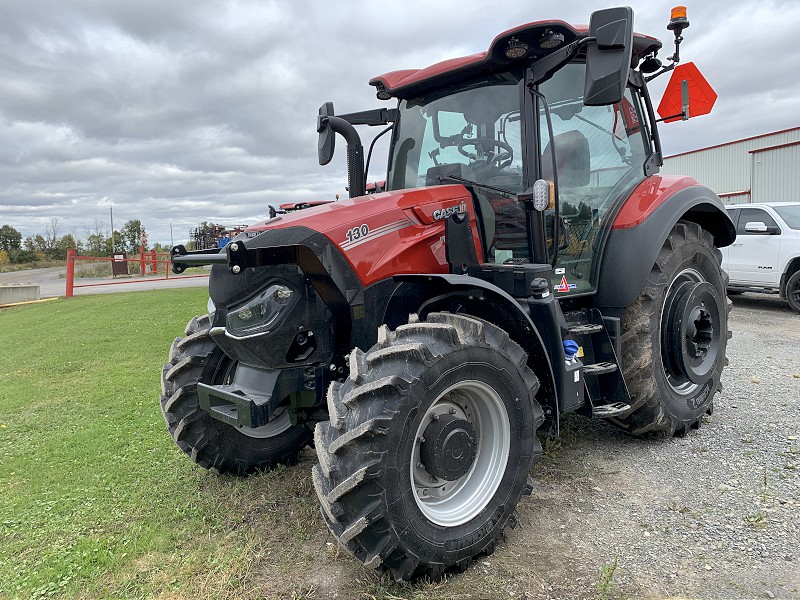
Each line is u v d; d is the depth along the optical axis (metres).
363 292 2.81
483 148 3.43
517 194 3.24
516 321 2.82
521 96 3.21
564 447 3.89
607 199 3.76
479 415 2.70
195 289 16.56
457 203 3.19
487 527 2.56
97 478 3.65
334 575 2.52
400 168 3.88
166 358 7.36
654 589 2.31
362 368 2.42
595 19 2.63
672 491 3.16
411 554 2.31
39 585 2.54
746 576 2.37
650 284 3.72
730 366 5.72
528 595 2.31
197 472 3.71
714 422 4.20
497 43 3.01
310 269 2.68
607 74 2.62
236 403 2.76
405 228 2.97
